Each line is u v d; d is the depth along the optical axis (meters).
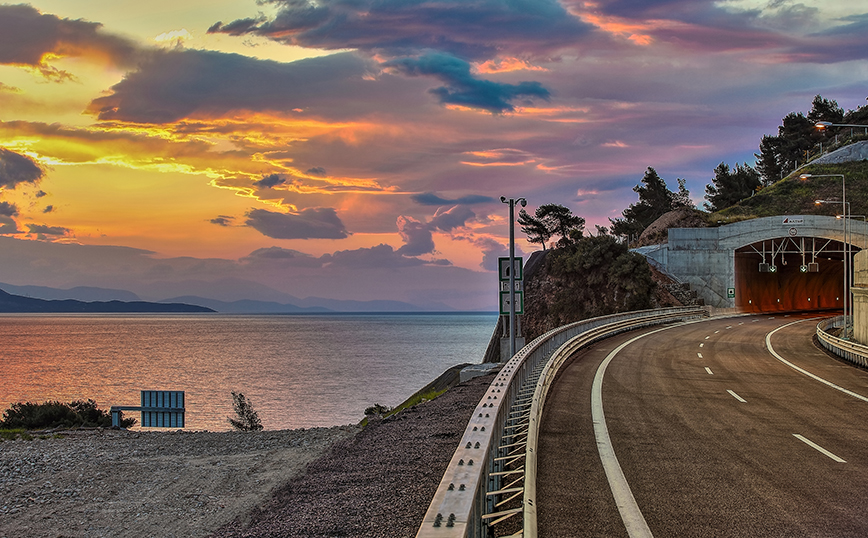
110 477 17.12
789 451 11.12
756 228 74.44
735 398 17.39
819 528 7.16
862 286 34.06
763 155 141.12
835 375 22.75
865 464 10.20
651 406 15.92
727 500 8.22
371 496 11.02
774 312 78.06
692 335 41.28
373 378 83.25
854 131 130.62
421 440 15.34
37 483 16.56
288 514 10.95
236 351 136.12
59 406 30.30
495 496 7.45
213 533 10.93
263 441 21.72
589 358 27.61
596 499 8.25
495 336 71.88
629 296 74.31
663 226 98.62
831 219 71.25
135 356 121.25
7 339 183.12
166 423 27.25
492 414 7.53
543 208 102.81
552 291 85.31
